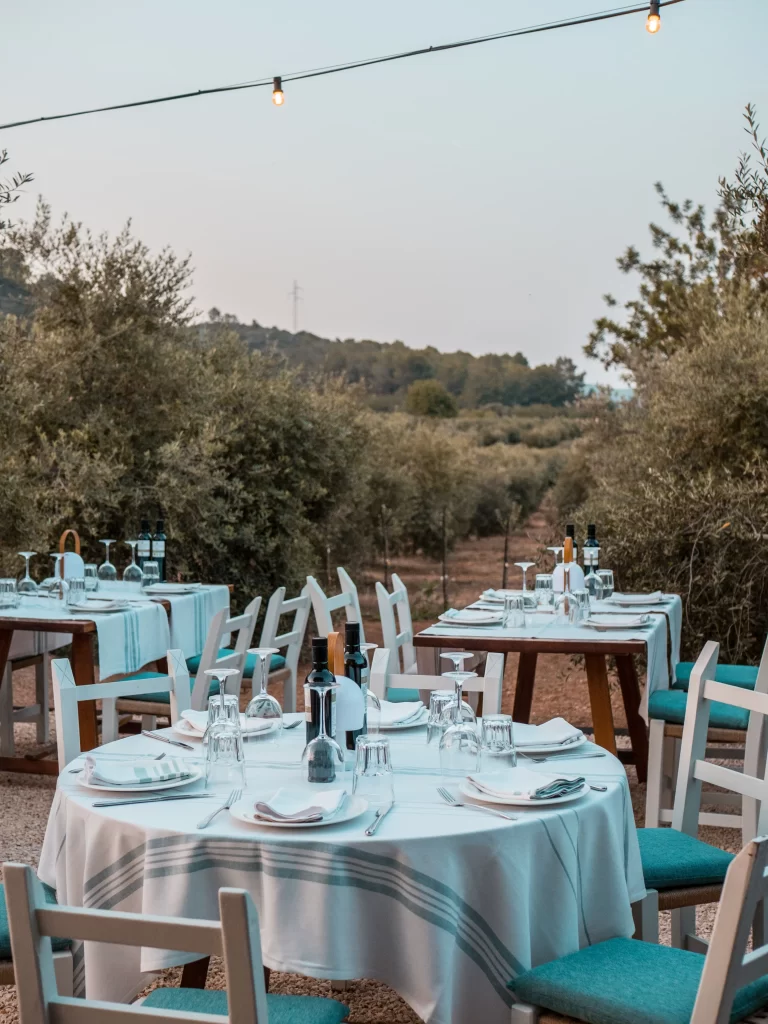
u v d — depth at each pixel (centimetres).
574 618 516
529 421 3250
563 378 4338
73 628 527
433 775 271
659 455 822
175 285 1001
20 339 915
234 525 1015
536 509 2338
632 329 1434
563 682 894
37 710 641
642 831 318
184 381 996
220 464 1008
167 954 224
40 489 884
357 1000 327
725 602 725
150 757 288
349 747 285
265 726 305
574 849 239
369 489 1286
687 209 1413
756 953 188
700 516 735
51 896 271
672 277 1427
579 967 227
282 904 220
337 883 217
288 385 1102
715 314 932
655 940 282
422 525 1795
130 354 962
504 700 838
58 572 615
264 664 317
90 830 243
